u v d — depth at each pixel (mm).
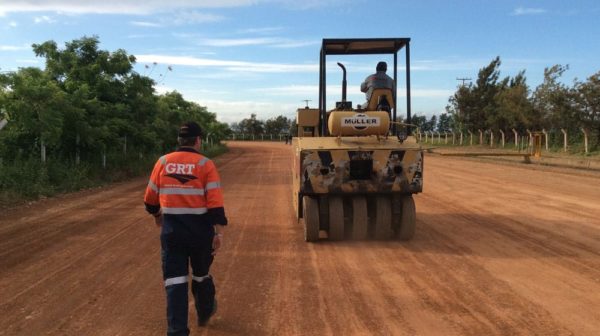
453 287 5648
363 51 9469
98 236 8352
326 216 7859
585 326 4500
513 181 16562
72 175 15289
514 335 4312
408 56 8664
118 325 4625
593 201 11914
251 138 101750
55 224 9336
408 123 8680
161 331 4488
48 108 14172
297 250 7465
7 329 4539
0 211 10672
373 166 7484
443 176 18500
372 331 4438
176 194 4086
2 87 13750
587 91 29969
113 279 6008
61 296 5410
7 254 7152
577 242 7797
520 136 41594
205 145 43500
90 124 16844
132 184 16703
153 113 21734
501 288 5594
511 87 42219
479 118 47812
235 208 11617
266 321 4691
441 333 4375
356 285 5754
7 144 14820
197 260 4266
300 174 7523
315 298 5320
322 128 8695
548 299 5223
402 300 5234
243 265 6637
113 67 19016
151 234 8516
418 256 7059
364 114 7715
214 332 4445
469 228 8992
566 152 29750
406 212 7797
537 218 9852
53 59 18094
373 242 7953
